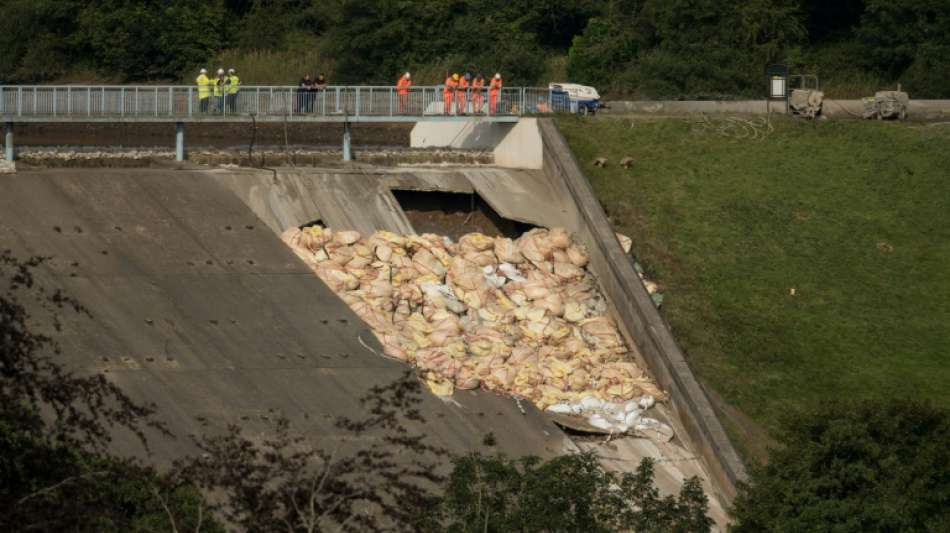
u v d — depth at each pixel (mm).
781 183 61750
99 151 55438
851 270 56625
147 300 44469
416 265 51094
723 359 50469
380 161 60531
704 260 55875
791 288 54938
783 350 51406
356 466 30906
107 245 46469
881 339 52844
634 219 57594
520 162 62250
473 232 57344
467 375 45688
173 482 27859
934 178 63219
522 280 52688
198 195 51000
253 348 43875
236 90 57281
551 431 44844
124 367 40906
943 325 54094
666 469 45031
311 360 44062
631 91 83688
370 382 43719
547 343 49406
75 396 29406
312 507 27000
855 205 60812
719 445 45250
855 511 34656
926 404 38375
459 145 65938
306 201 52938
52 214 46969
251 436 39000
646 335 50156
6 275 42938
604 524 33438
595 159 60844
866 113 71250
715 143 64188
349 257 50375
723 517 43219
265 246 49562
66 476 26406
